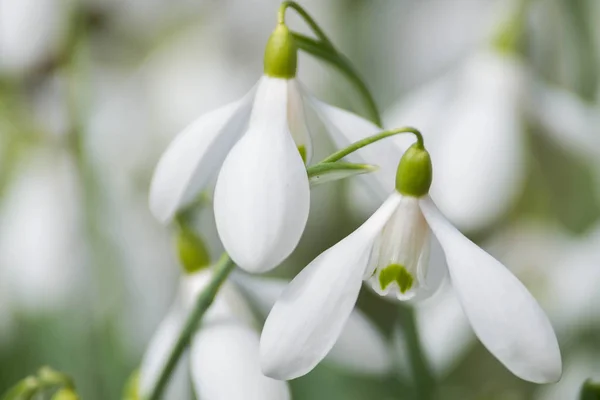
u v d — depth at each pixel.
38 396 0.34
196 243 0.34
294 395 0.43
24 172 0.45
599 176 0.40
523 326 0.28
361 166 0.30
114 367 0.43
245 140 0.29
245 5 0.52
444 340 0.39
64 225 0.45
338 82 0.50
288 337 0.28
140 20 0.50
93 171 0.45
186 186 0.31
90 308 0.44
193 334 0.33
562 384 0.41
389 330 0.46
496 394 0.42
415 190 0.30
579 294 0.40
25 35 0.45
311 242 0.48
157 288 0.46
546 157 0.40
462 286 0.29
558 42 0.40
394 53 0.53
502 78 0.38
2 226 0.46
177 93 0.50
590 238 0.40
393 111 0.39
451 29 0.53
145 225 0.47
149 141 0.49
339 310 0.29
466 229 0.38
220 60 0.51
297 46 0.32
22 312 0.46
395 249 0.30
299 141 0.31
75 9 0.46
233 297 0.34
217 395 0.32
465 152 0.38
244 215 0.29
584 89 0.41
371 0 0.53
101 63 0.50
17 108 0.45
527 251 0.40
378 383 0.42
